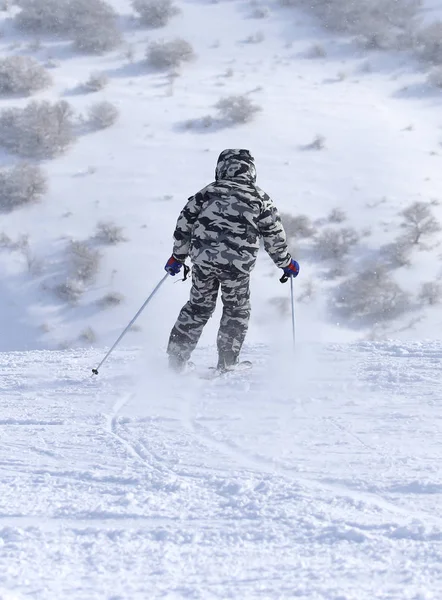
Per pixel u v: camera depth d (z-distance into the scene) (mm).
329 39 63812
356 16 64438
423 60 60250
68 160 45031
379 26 63344
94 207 40375
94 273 34938
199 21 66062
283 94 55219
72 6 63344
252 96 54438
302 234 38406
